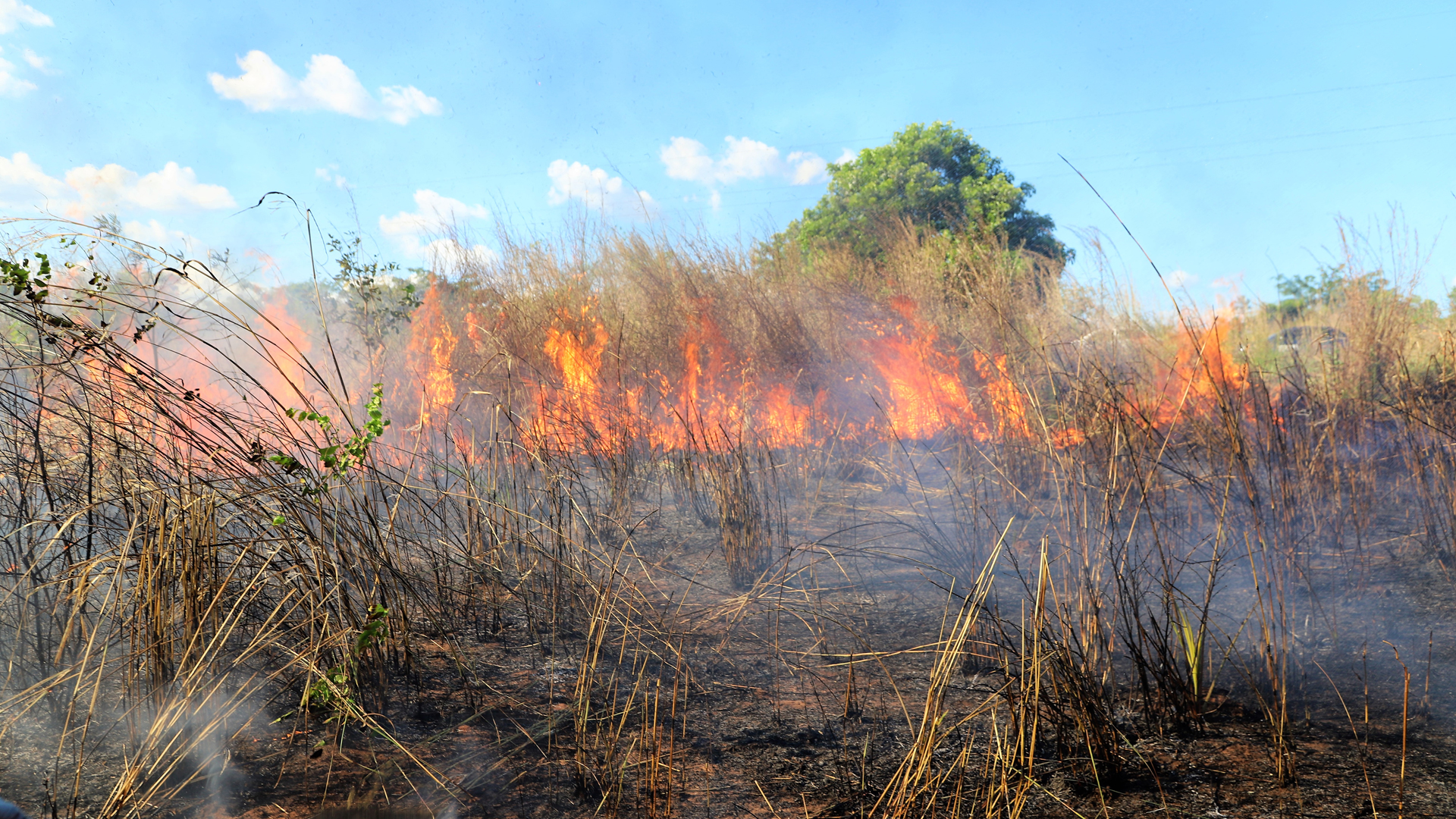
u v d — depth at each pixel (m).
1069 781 2.12
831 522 4.56
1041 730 2.40
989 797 1.96
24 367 2.43
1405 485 4.39
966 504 4.20
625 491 4.67
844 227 15.73
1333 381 5.17
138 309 2.54
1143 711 2.49
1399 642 2.85
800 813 2.02
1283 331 7.04
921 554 3.98
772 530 4.39
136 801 1.90
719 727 2.47
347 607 2.53
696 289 6.91
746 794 2.11
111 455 2.50
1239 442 3.49
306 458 2.84
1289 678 2.65
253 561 2.56
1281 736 2.09
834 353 6.45
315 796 2.01
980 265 6.77
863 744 2.37
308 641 2.46
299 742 2.25
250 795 2.00
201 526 2.36
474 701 2.58
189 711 2.17
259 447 2.56
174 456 2.54
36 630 2.36
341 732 2.24
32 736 2.15
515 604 3.37
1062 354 5.66
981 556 3.86
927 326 6.48
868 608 3.41
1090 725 2.21
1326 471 4.11
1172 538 3.77
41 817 1.83
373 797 2.02
